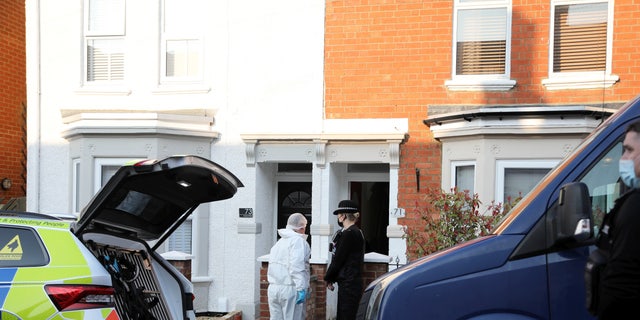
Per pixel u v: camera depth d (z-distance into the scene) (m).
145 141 10.83
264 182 11.20
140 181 5.52
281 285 8.17
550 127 9.29
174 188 5.78
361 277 8.50
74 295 4.95
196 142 11.05
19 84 13.97
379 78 10.50
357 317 4.73
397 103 10.42
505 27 10.23
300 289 8.10
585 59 9.98
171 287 6.22
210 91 11.11
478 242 4.21
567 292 3.96
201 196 5.96
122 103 11.33
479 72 10.29
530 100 10.00
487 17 10.29
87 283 5.05
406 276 4.21
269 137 10.76
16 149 13.83
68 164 11.48
